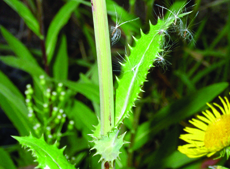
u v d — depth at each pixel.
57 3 1.37
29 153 0.61
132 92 0.31
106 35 0.30
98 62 0.30
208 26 1.19
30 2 0.68
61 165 0.32
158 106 0.83
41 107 0.63
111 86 0.31
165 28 0.30
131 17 0.46
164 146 0.55
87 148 0.54
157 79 0.73
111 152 0.30
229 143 0.36
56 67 0.72
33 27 0.62
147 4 0.47
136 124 0.54
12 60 0.58
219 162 0.49
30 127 0.57
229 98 0.71
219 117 0.38
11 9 1.47
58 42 0.73
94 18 0.30
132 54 0.31
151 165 0.54
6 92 0.55
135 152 0.72
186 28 0.31
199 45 1.16
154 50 0.31
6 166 0.47
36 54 0.96
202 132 0.38
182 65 0.79
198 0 0.56
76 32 1.33
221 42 1.17
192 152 0.37
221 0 0.82
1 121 1.03
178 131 0.58
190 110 0.53
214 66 0.79
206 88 0.53
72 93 0.63
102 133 0.31
